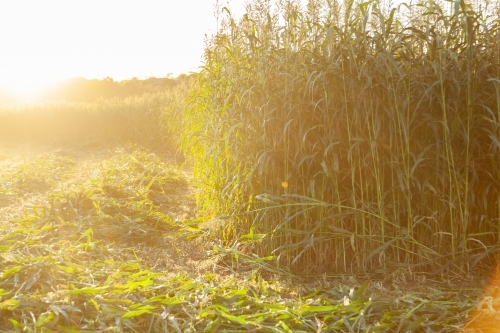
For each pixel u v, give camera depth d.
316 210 4.72
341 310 3.37
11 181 8.50
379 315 3.39
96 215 6.30
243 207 5.31
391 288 4.25
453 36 4.46
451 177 4.49
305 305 3.44
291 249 4.73
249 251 5.18
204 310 3.25
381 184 4.57
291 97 4.70
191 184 9.28
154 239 5.82
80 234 5.48
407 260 4.52
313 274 4.61
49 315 3.06
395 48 4.39
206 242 5.66
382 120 4.51
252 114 4.94
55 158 11.72
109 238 5.67
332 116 4.64
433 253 4.50
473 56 4.38
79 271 3.96
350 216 4.73
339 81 4.55
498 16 4.67
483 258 4.65
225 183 5.66
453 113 4.43
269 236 4.93
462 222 4.41
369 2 4.38
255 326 3.12
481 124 4.48
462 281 4.35
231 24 6.05
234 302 3.51
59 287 3.56
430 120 4.32
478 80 4.49
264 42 5.25
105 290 3.52
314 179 4.61
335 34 4.69
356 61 4.55
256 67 5.20
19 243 4.67
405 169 4.38
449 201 4.39
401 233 4.46
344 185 4.71
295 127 4.76
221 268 4.86
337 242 4.70
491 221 4.64
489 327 3.16
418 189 4.57
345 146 4.64
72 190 7.35
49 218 6.00
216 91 6.04
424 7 4.79
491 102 4.50
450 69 4.53
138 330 3.10
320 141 4.68
